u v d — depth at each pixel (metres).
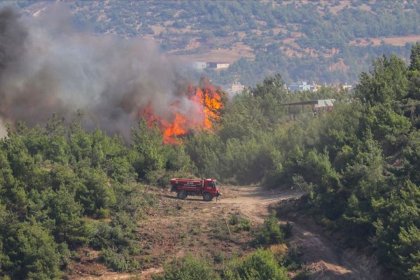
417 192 145.88
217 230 161.50
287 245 155.88
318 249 153.62
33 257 149.25
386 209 148.00
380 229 143.50
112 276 151.38
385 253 142.00
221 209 174.12
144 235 160.50
